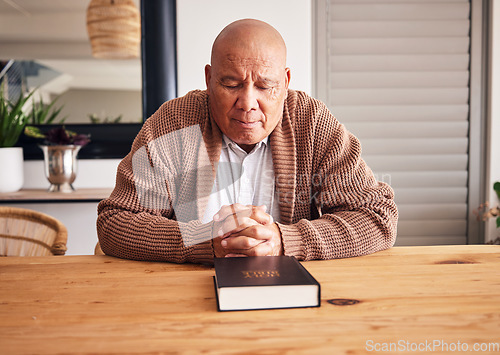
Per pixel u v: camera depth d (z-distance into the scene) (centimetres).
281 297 65
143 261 94
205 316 62
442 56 259
